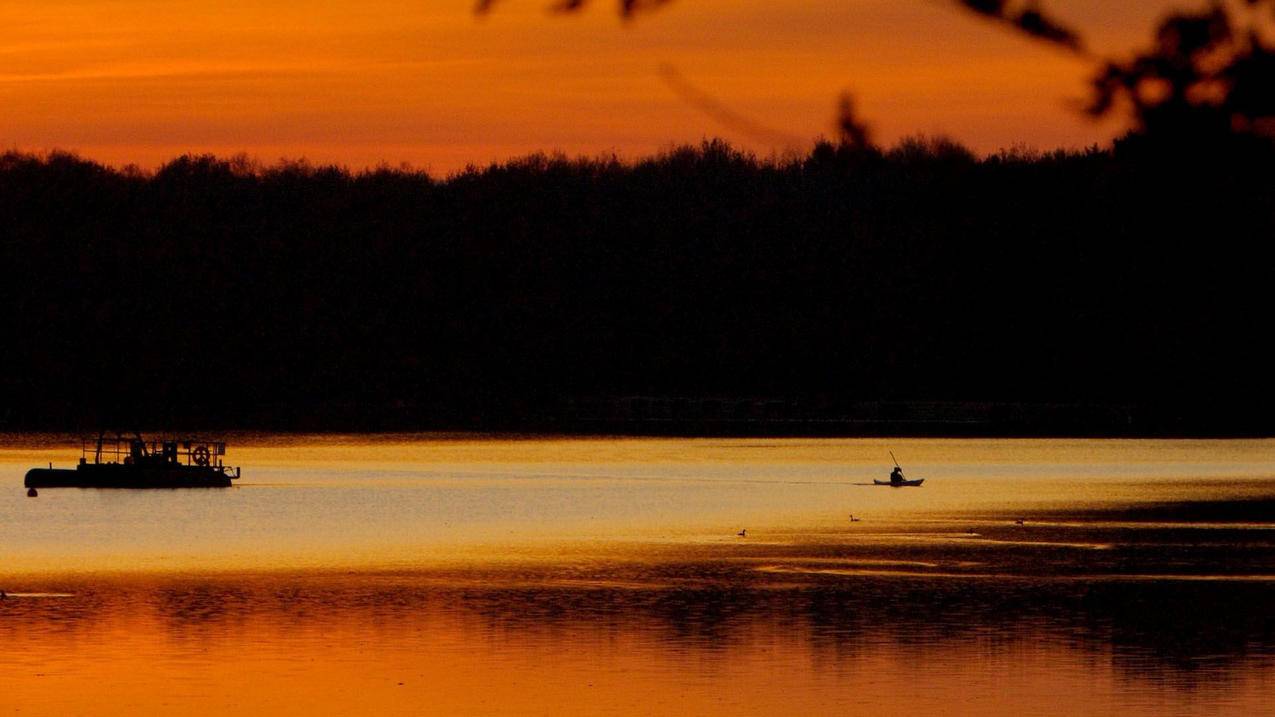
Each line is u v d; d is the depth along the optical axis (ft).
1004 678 339.16
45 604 446.19
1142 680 336.29
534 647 376.89
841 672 346.95
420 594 465.88
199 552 588.09
